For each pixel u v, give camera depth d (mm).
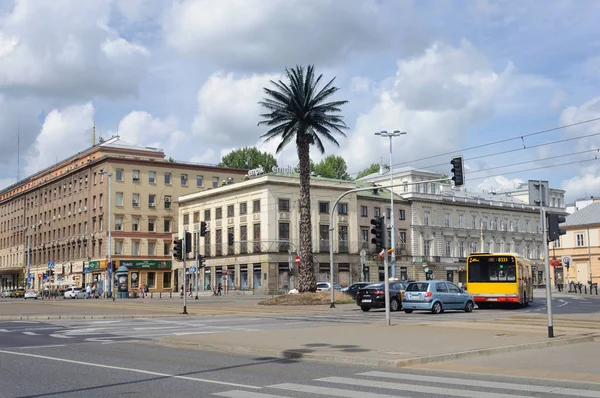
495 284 38250
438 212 91688
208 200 84062
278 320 28531
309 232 45281
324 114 45469
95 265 88625
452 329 20781
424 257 87750
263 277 73812
